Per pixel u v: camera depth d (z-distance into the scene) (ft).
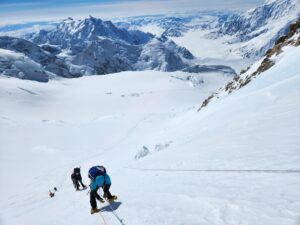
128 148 144.36
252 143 38.70
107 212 33.78
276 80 92.99
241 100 88.53
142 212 28.35
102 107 562.25
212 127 72.43
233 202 22.44
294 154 28.63
